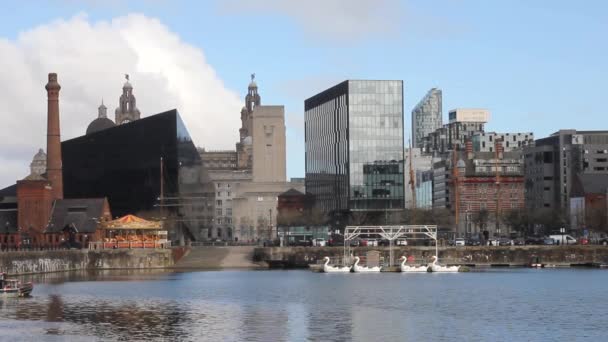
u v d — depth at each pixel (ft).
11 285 635.66
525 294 652.48
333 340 448.24
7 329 477.77
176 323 500.33
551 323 502.38
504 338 453.58
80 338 451.12
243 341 444.96
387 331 474.49
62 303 592.60
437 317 525.34
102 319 515.91
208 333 467.11
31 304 585.63
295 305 582.76
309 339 450.30
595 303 592.60
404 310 556.10
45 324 495.82
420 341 445.78
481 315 533.55
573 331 474.90
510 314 537.65
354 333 468.75
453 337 457.27
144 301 606.14
